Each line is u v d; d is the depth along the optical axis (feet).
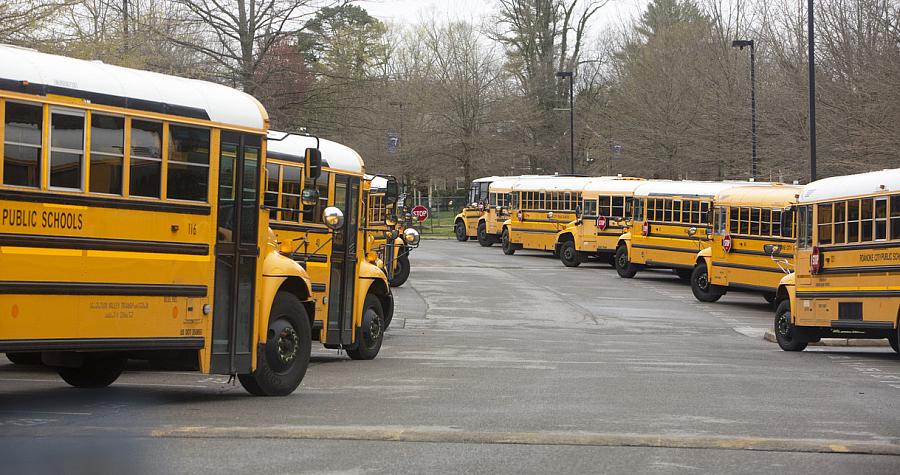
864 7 113.80
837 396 41.01
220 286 36.47
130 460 25.55
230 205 36.70
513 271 134.82
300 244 52.47
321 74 107.55
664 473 25.34
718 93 158.81
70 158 31.45
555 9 237.66
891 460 27.45
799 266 65.98
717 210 101.14
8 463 24.91
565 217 155.63
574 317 87.71
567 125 239.91
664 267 122.11
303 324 40.06
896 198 58.29
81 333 31.99
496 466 25.85
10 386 41.39
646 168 190.80
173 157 34.68
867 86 107.04
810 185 66.03
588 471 25.45
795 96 126.31
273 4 100.94
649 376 47.14
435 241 211.41
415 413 34.27
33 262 30.53
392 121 221.66
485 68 238.48
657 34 215.10
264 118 37.93
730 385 44.01
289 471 24.80
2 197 29.71
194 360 36.11
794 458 27.40
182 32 98.32
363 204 60.18
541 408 35.91
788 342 66.64
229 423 31.48
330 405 36.22
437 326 78.69
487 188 206.39
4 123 29.68
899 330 57.82
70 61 32.30
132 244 33.37
